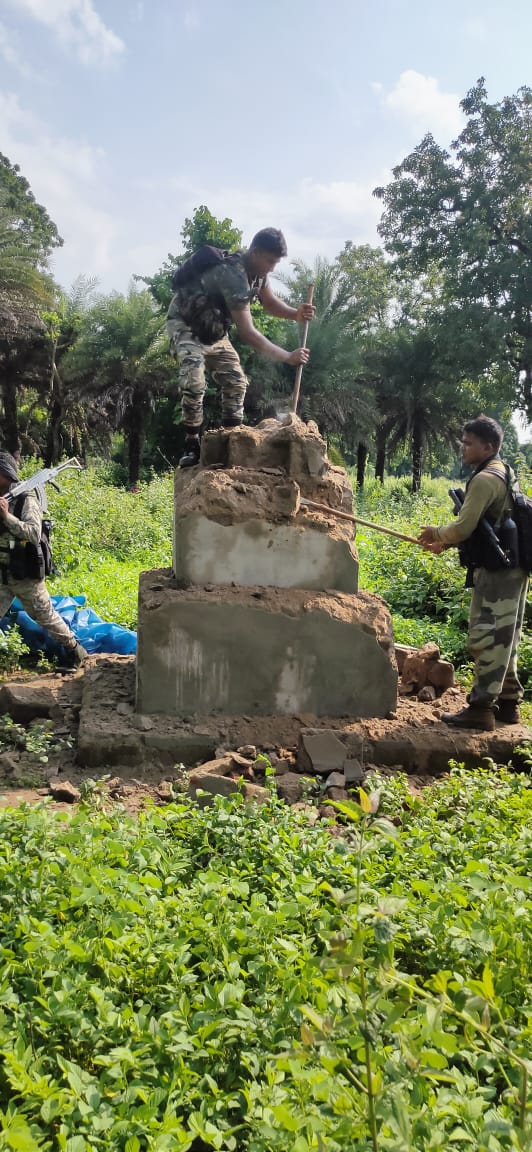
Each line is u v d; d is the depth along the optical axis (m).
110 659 6.73
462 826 4.07
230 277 5.98
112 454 42.56
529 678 7.43
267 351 6.12
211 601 5.52
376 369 34.53
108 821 3.89
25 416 38.62
